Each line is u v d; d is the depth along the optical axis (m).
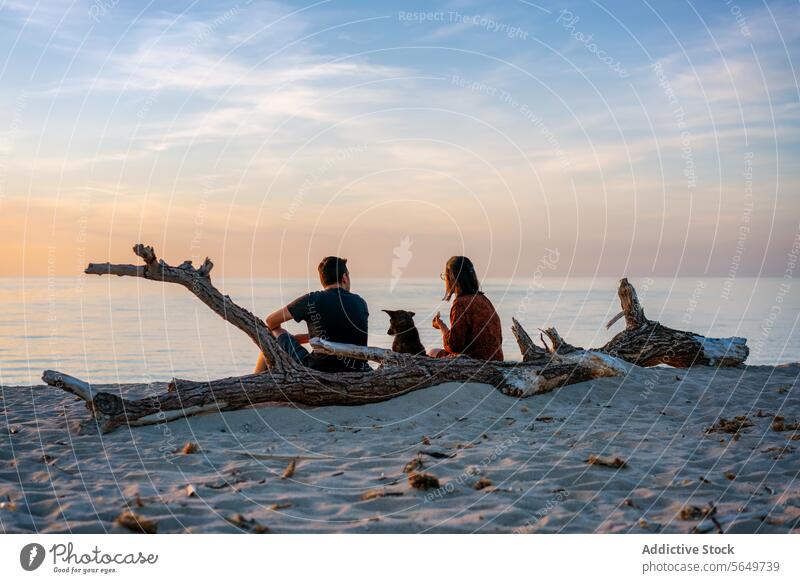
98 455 5.13
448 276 7.49
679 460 4.92
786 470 4.63
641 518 3.85
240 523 3.77
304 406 6.45
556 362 7.35
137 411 5.97
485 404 6.64
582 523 3.79
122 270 6.15
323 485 4.41
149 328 38.41
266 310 59.53
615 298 76.12
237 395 6.24
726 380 8.09
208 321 45.22
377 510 4.00
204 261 6.48
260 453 5.16
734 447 5.26
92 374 18.53
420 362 6.76
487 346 7.27
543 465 4.77
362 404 6.56
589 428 5.96
